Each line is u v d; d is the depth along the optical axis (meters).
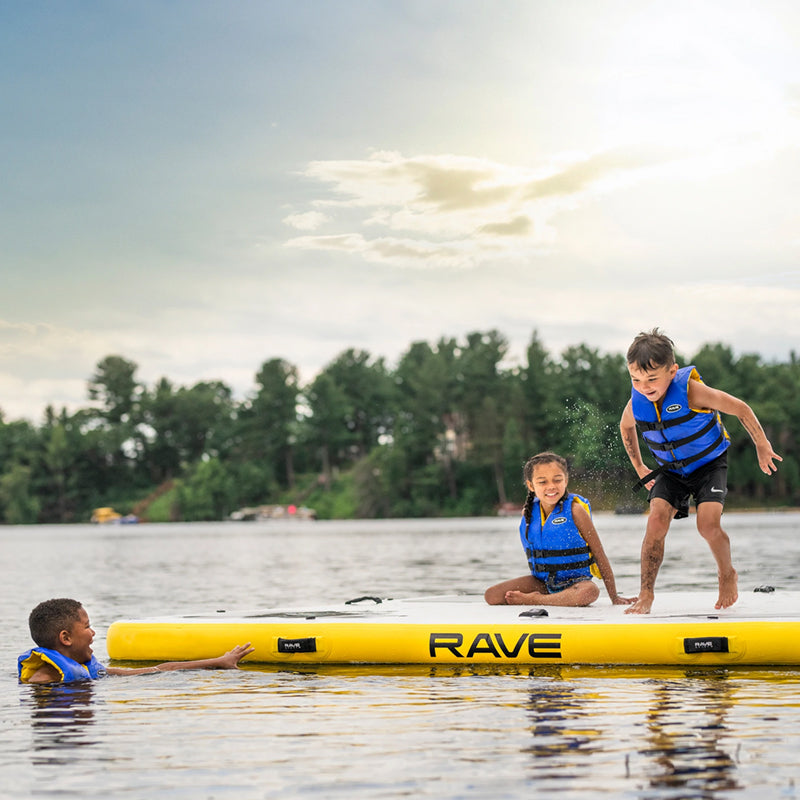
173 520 110.19
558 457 7.30
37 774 3.70
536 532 7.32
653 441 6.82
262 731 4.35
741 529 42.94
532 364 94.38
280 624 6.40
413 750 3.95
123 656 6.59
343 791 3.42
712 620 6.05
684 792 3.35
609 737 4.11
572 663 6.02
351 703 4.95
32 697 5.25
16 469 113.50
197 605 11.70
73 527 102.75
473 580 16.02
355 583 15.55
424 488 100.12
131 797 3.40
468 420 100.69
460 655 6.15
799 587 12.41
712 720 4.41
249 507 110.50
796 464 86.12
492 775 3.58
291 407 112.38
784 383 88.06
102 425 123.38
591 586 7.11
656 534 6.72
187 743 4.14
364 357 118.81
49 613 5.81
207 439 123.44
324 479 110.56
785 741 4.01
